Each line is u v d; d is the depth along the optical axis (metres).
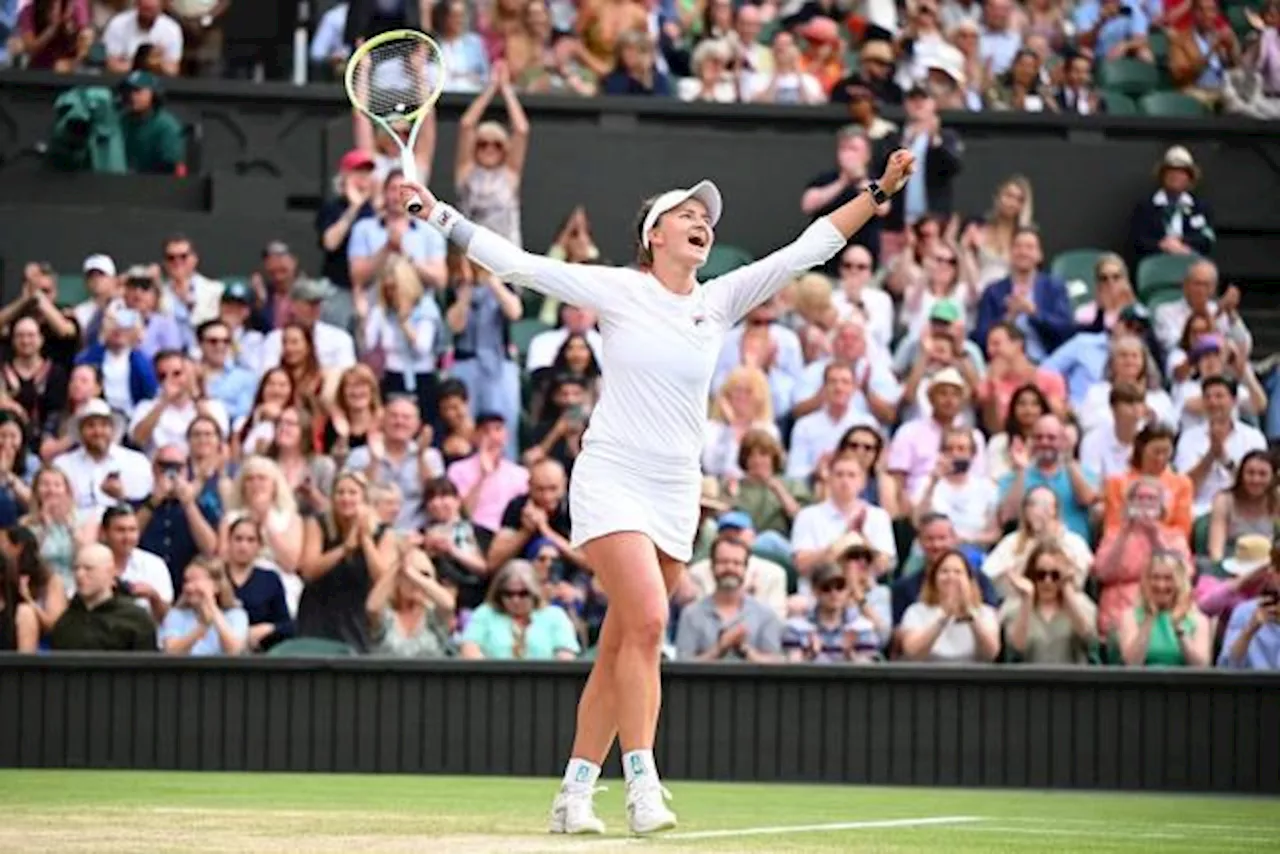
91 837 16.86
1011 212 42.28
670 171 45.22
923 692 29.88
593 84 46.06
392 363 38.69
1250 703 29.95
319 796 23.70
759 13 48.69
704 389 17.45
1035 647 31.66
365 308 39.00
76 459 35.03
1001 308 40.94
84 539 33.56
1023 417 36.44
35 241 42.81
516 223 41.44
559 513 33.69
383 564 32.06
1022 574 32.12
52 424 37.31
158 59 45.03
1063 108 47.53
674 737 29.86
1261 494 35.53
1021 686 29.91
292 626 32.25
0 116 44.19
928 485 35.78
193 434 34.75
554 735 29.81
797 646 31.55
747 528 31.98
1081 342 40.53
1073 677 29.86
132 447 36.81
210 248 43.25
